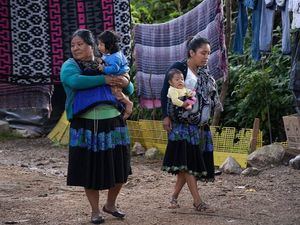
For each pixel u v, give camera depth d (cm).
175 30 957
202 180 605
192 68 588
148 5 1312
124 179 554
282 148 852
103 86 545
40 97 894
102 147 538
